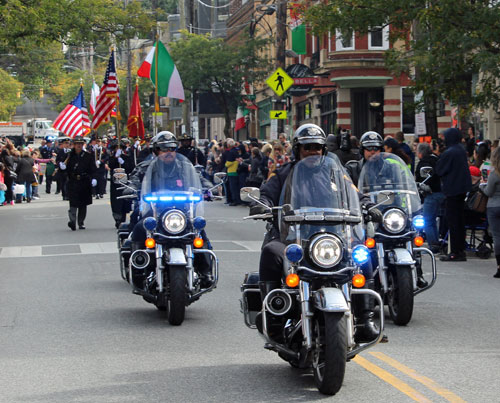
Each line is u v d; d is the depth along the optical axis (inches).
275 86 1795.0
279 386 427.8
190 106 3538.4
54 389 427.8
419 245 591.2
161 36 5536.4
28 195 1958.7
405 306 570.3
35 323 597.6
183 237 578.9
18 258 964.6
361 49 2230.6
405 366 466.3
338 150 787.4
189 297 592.4
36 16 1748.3
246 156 1728.6
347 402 397.7
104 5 2206.0
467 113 1227.9
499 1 1168.8
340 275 403.5
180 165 598.5
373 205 509.0
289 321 421.7
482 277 796.6
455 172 896.3
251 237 1134.4
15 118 7332.7
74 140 1250.0
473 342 527.2
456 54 1132.5
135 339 542.6
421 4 1199.6
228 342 532.4
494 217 794.8
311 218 408.5
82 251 1011.3
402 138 1146.7
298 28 2546.8
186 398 408.2
